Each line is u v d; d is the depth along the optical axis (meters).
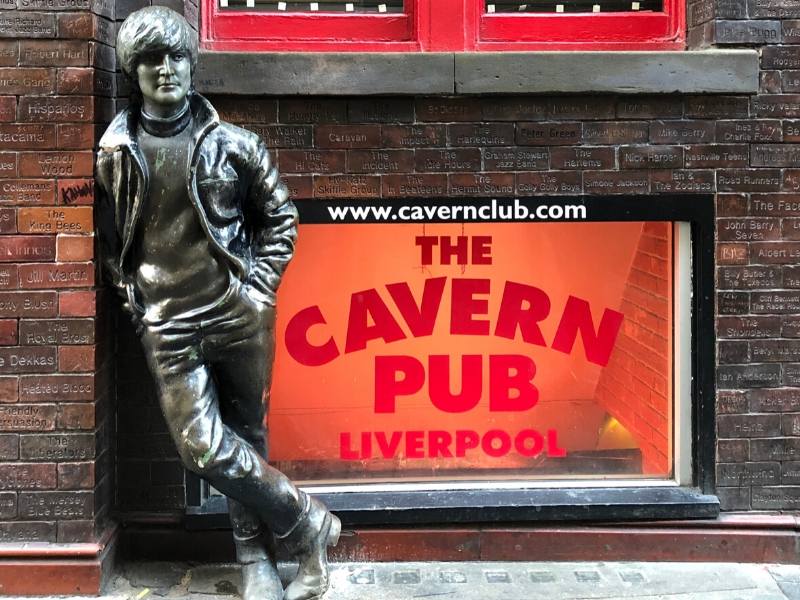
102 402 3.72
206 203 3.14
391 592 3.67
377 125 3.87
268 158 3.28
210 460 3.13
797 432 4.03
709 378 4.01
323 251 4.11
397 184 3.90
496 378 4.26
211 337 3.20
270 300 3.27
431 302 4.20
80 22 3.51
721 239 3.97
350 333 4.19
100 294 3.65
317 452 4.21
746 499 4.04
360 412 4.23
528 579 3.82
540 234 4.18
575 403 4.27
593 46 4.14
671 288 4.16
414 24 4.09
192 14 3.88
